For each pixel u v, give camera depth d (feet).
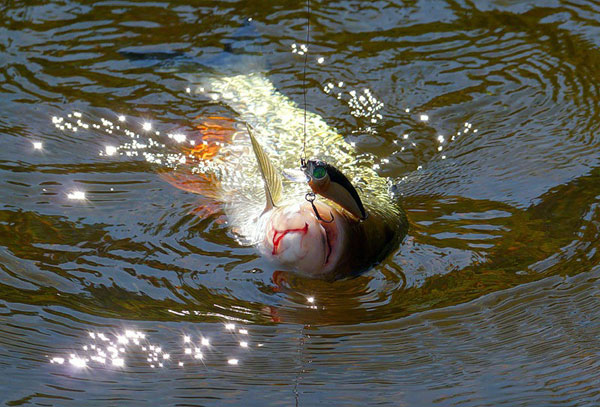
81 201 32.30
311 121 38.96
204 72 43.01
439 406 21.43
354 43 45.68
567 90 40.73
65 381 22.33
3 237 29.58
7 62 42.88
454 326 25.11
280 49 45.21
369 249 28.22
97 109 39.37
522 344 24.11
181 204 32.37
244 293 26.89
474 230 30.81
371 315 25.81
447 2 49.62
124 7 49.01
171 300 26.37
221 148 36.52
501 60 43.68
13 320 24.91
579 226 30.63
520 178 34.32
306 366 23.22
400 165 35.63
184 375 22.67
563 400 21.49
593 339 24.17
